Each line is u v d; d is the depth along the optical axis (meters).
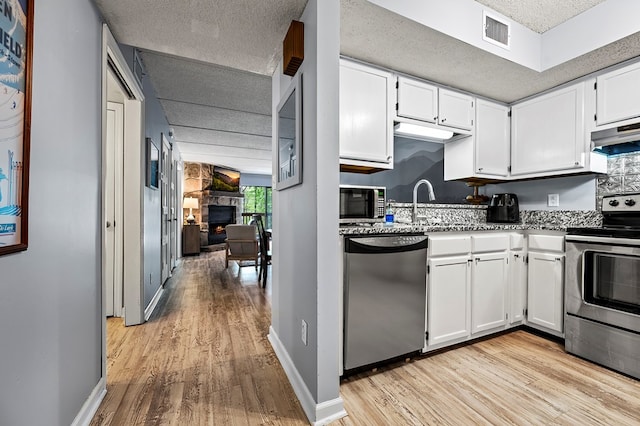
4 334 0.82
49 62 1.05
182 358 1.92
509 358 1.93
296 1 1.48
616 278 1.80
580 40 1.97
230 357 1.94
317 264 1.37
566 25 2.05
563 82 2.36
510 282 2.29
